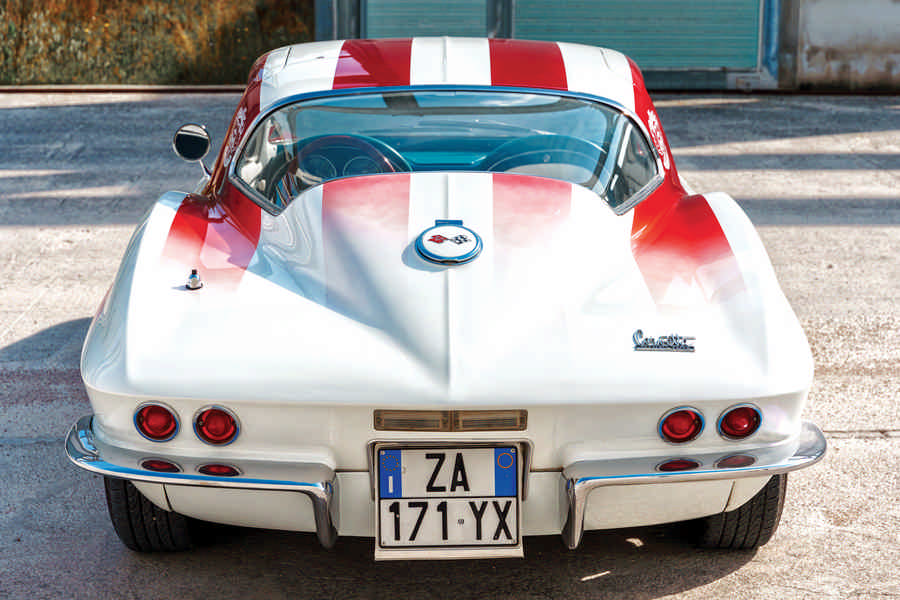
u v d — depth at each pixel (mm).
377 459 2131
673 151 7969
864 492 3037
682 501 2293
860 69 10781
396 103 2994
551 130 2912
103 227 5867
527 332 2182
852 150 8031
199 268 2434
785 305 2340
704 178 7109
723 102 10242
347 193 2613
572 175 2789
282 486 2119
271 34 10555
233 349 2145
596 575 2607
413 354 2131
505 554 2164
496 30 10836
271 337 2176
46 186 6754
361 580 2590
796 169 7398
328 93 3045
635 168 2918
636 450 2143
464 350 2127
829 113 9617
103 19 10375
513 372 2096
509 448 2129
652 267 2471
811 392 3762
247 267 2455
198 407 2092
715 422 2123
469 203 2549
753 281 2367
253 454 2135
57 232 5773
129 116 9086
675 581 2578
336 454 2145
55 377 3877
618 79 3232
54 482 3102
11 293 4805
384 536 2152
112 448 2174
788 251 5512
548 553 2713
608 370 2107
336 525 2186
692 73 10867
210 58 10562
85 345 2344
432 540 2162
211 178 3240
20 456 3258
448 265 2332
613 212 2678
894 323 4457
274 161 2869
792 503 2973
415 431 2104
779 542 2766
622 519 2301
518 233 2451
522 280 2305
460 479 2141
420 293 2254
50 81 10500
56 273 5094
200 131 3408
